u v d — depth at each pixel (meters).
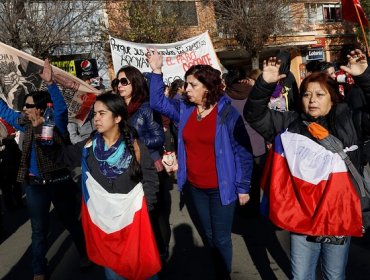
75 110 5.87
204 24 20.34
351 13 5.99
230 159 3.38
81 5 15.61
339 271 2.75
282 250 4.50
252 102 2.79
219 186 3.38
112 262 2.97
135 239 2.94
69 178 4.25
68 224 4.28
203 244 4.85
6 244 5.54
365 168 2.79
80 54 16.62
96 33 16.78
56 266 4.62
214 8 20.50
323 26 25.50
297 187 2.67
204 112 3.49
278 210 2.71
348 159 2.62
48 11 13.58
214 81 3.39
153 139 3.92
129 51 9.30
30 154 4.02
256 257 4.38
